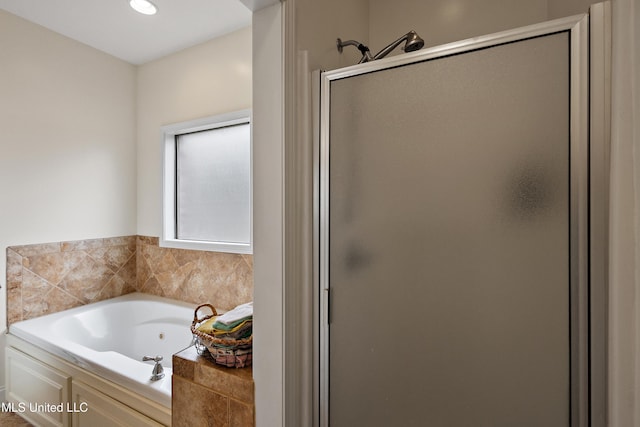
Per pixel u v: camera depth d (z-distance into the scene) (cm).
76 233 251
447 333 89
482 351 85
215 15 218
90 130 258
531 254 79
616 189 63
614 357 63
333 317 106
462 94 87
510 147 81
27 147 223
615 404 63
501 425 83
